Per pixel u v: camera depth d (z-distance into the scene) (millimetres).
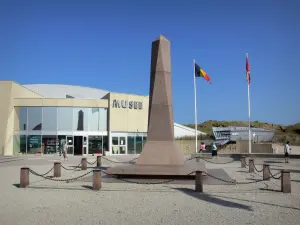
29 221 9711
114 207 11695
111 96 49656
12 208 11523
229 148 49688
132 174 18750
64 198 13438
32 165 30359
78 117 48875
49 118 48312
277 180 19078
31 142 48031
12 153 47469
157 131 21344
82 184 17438
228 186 16828
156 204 12219
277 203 12312
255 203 12336
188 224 9359
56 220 9836
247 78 42344
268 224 9297
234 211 10977
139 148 51312
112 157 43531
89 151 48906
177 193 14625
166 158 20828
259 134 69188
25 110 48375
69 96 69000
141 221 9719
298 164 31234
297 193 14578
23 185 16234
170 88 21891
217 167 28781
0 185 17109
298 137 79312
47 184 17375
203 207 11656
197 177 15070
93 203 12422
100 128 49594
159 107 21484
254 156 41969
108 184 17312
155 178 18719
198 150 55156
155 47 21969
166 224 9375
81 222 9609
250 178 20422
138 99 51625
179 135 68875
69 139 48406
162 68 21641
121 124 50062
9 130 46906
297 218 9992
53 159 39312
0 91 47156
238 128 69125
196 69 43062
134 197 13664
